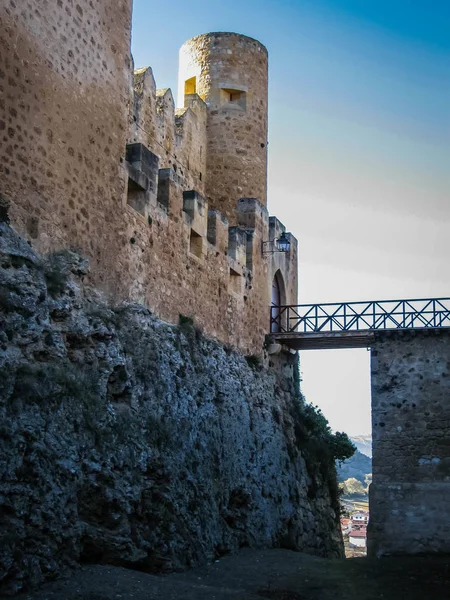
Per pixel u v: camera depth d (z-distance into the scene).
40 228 16.69
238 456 25.02
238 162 31.11
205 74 31.75
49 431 15.02
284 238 29.72
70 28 18.12
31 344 15.40
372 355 28.34
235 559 21.70
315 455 32.12
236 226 29.72
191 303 24.28
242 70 31.81
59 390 15.56
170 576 17.86
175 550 18.44
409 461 27.08
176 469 19.67
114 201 19.78
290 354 32.72
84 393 16.59
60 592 13.95
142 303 21.06
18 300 15.21
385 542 26.38
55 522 14.69
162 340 21.39
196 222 25.00
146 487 18.23
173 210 23.38
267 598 16.72
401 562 23.38
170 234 23.05
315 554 29.62
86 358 17.38
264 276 31.02
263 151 32.12
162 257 22.45
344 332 29.00
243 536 23.80
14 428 14.17
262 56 32.66
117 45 20.22
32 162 16.52
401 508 26.66
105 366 17.81
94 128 18.94
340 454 33.94
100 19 19.44
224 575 19.36
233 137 31.23
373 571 21.56
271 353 30.23
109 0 19.92
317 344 30.98
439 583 20.17
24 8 16.47
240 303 28.36
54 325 16.58
